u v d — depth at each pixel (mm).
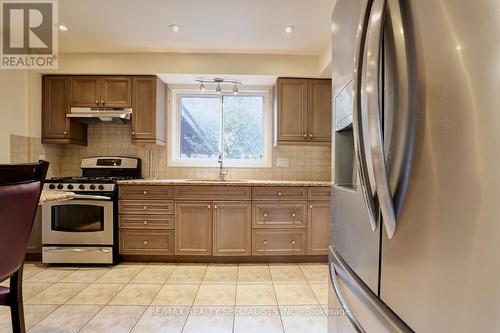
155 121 3145
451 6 459
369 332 743
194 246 2863
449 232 470
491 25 392
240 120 3580
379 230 721
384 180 609
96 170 3334
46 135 3090
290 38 2729
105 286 2303
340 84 1129
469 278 433
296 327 1731
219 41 2809
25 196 1076
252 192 2859
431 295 515
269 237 2873
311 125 3188
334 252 1206
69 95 3105
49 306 1968
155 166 3488
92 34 2660
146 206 2854
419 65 531
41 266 2754
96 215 2777
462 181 444
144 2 2150
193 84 3494
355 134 767
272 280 2445
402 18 568
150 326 1729
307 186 2873
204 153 3572
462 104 441
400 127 582
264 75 3123
